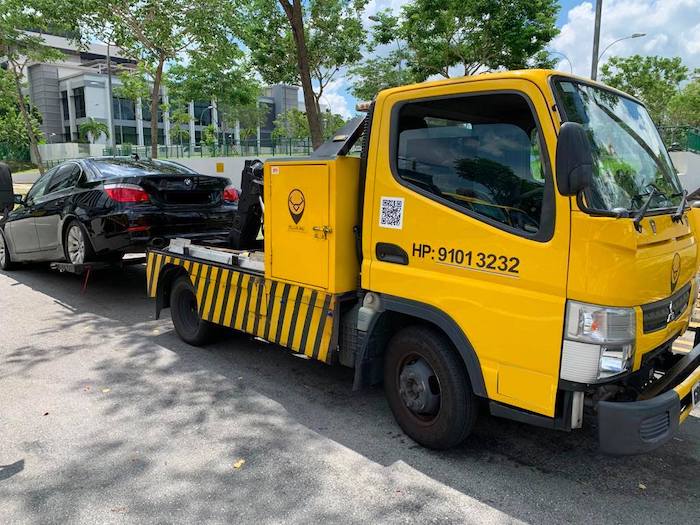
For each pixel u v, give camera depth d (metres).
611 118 3.41
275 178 4.30
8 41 22.36
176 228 7.07
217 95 21.06
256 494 3.26
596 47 16.33
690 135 22.39
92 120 59.41
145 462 3.61
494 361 3.20
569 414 2.99
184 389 4.80
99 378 5.05
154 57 17.50
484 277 3.21
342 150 3.97
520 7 17.77
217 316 5.27
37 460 3.64
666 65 35.22
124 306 7.62
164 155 34.38
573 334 2.89
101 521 3.02
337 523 2.99
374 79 22.03
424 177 3.50
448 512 3.08
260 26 16.47
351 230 3.98
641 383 3.22
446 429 3.55
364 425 4.13
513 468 3.54
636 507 3.13
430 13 18.50
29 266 10.30
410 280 3.55
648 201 2.87
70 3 15.21
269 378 5.06
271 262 4.45
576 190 2.71
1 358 5.55
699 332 3.89
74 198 7.43
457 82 3.34
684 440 3.88
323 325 4.10
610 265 2.78
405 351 3.75
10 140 52.00
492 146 3.21
